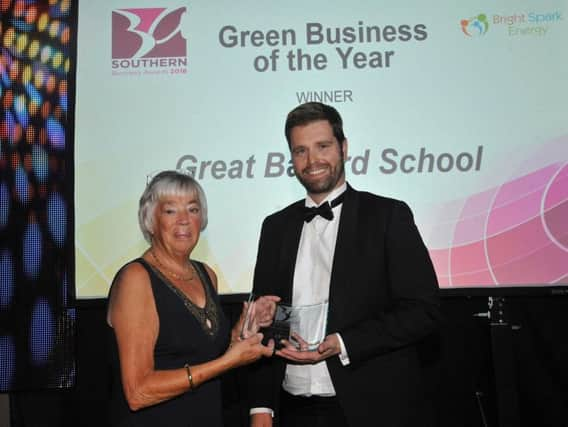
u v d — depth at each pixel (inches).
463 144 127.6
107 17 131.5
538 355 134.0
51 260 130.5
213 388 88.5
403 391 96.3
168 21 131.0
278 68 129.7
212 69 130.2
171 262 90.0
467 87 128.3
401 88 128.7
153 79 130.2
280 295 103.9
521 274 125.3
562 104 127.3
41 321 129.8
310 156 106.6
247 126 129.0
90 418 136.6
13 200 131.1
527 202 126.3
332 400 98.0
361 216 103.2
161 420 83.6
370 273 99.3
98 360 136.8
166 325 84.6
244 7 131.1
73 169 128.6
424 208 126.9
